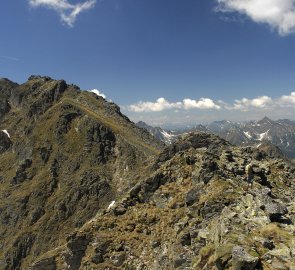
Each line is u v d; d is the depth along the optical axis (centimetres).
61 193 16838
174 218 4709
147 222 4953
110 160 18062
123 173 17012
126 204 5362
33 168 18875
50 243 14812
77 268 4938
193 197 4694
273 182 5347
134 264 4522
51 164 18450
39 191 17325
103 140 18862
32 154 19475
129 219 5097
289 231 3375
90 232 5069
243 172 5000
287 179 5622
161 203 5138
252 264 2798
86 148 18638
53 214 15988
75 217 15562
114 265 4644
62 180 17700
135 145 18388
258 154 6625
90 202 15912
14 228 16212
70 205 16112
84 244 5006
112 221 5131
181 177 5325
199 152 5597
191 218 4403
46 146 19550
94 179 16862
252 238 3172
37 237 15175
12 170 19588
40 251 14625
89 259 4806
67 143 19375
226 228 3384
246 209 3884
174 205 4944
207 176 4816
